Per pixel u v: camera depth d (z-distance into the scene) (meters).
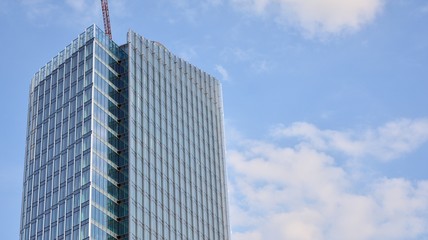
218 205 178.00
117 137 155.62
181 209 162.38
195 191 170.50
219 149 188.25
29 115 171.12
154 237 150.12
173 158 166.75
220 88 198.75
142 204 150.25
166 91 173.88
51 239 145.50
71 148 153.25
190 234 162.25
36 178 158.12
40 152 161.00
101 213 143.38
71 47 168.12
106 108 156.88
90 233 138.75
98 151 149.62
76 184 147.12
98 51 162.50
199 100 187.00
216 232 172.88
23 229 153.75
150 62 171.88
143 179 153.62
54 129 160.75
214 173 181.75
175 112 174.38
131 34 169.00
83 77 160.38
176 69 181.75
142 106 162.50
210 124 188.12
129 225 144.50
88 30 165.88
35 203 154.50
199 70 191.88
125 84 161.50
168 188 160.75
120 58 166.12
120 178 150.88
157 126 165.25
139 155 155.12
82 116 155.00
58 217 146.88
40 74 173.88
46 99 167.88
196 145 178.12
